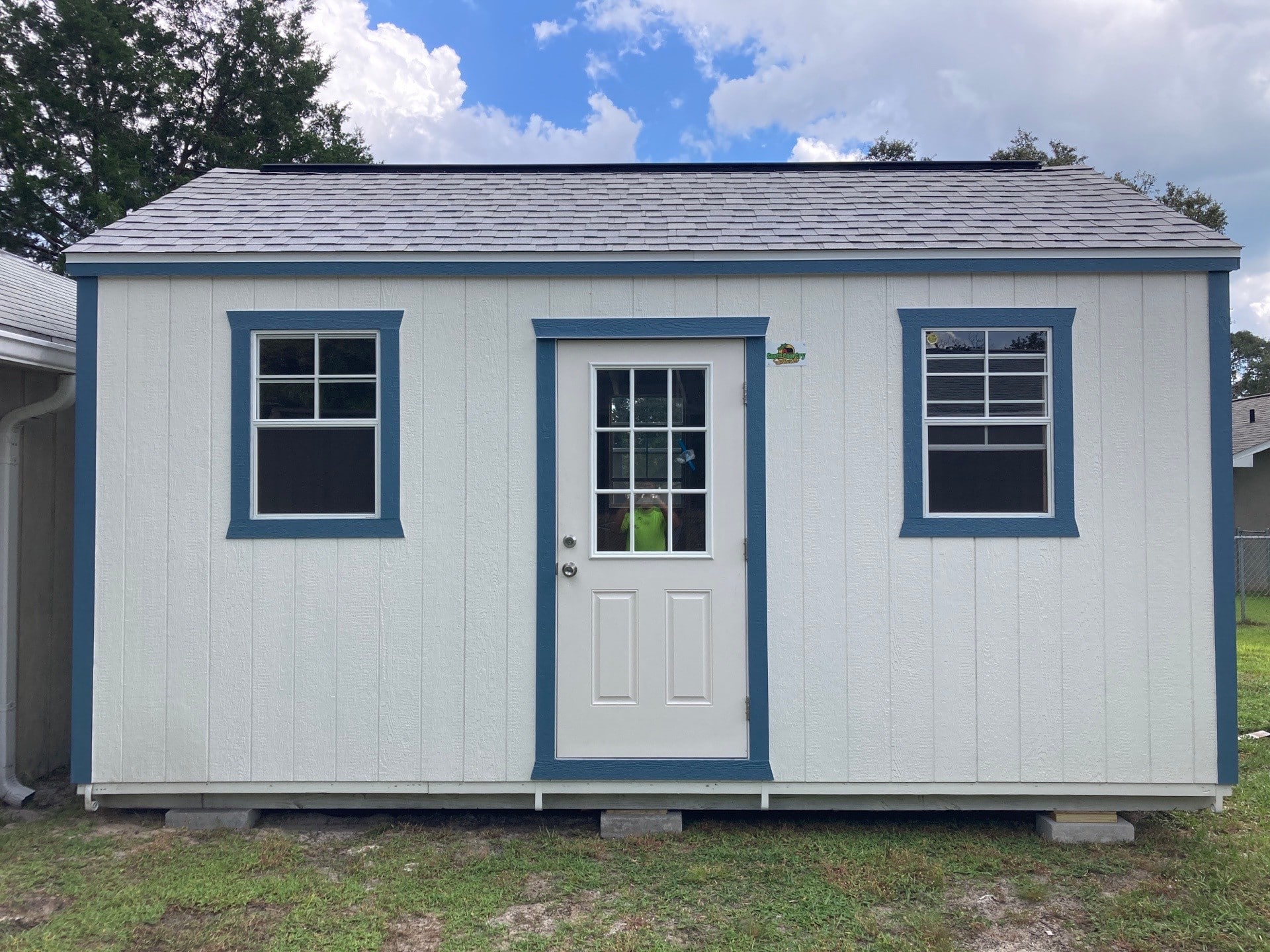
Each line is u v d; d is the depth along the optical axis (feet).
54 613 16.12
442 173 18.01
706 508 13.53
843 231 14.10
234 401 13.51
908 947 9.94
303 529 13.43
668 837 13.04
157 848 12.54
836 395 13.50
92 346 13.50
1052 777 13.08
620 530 13.55
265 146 58.08
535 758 13.29
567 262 13.50
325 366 13.76
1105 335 13.38
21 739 15.17
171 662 13.33
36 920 10.59
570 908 10.89
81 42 50.80
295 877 11.68
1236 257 13.12
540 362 13.57
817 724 13.26
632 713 13.34
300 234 14.01
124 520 13.44
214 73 58.34
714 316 13.53
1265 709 20.27
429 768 13.30
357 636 13.39
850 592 13.35
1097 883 11.65
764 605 13.33
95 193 46.78
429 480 13.52
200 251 13.37
